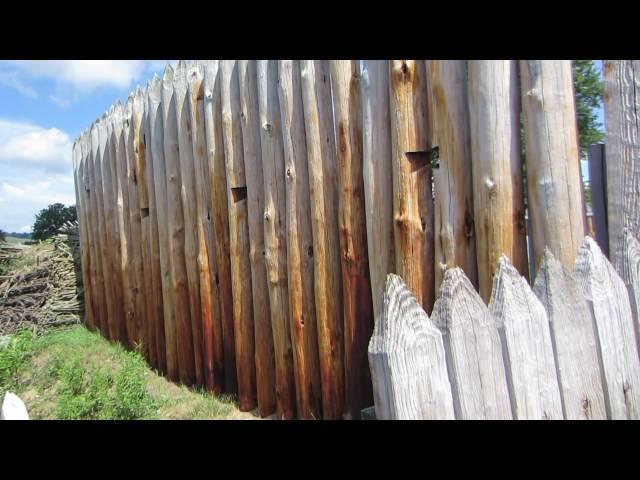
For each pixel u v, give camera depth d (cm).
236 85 370
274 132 333
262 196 354
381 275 257
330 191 299
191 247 436
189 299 452
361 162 278
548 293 144
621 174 173
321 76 298
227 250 397
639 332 153
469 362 130
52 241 920
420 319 127
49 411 379
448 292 132
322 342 303
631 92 170
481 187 207
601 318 147
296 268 319
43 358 580
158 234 498
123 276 594
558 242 186
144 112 513
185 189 436
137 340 576
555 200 187
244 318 375
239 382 379
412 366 125
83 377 441
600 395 146
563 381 141
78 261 886
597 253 151
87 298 778
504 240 202
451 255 221
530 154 193
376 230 257
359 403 283
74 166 799
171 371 480
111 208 635
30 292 830
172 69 456
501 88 201
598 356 147
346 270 283
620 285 151
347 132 278
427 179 240
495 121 202
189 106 429
